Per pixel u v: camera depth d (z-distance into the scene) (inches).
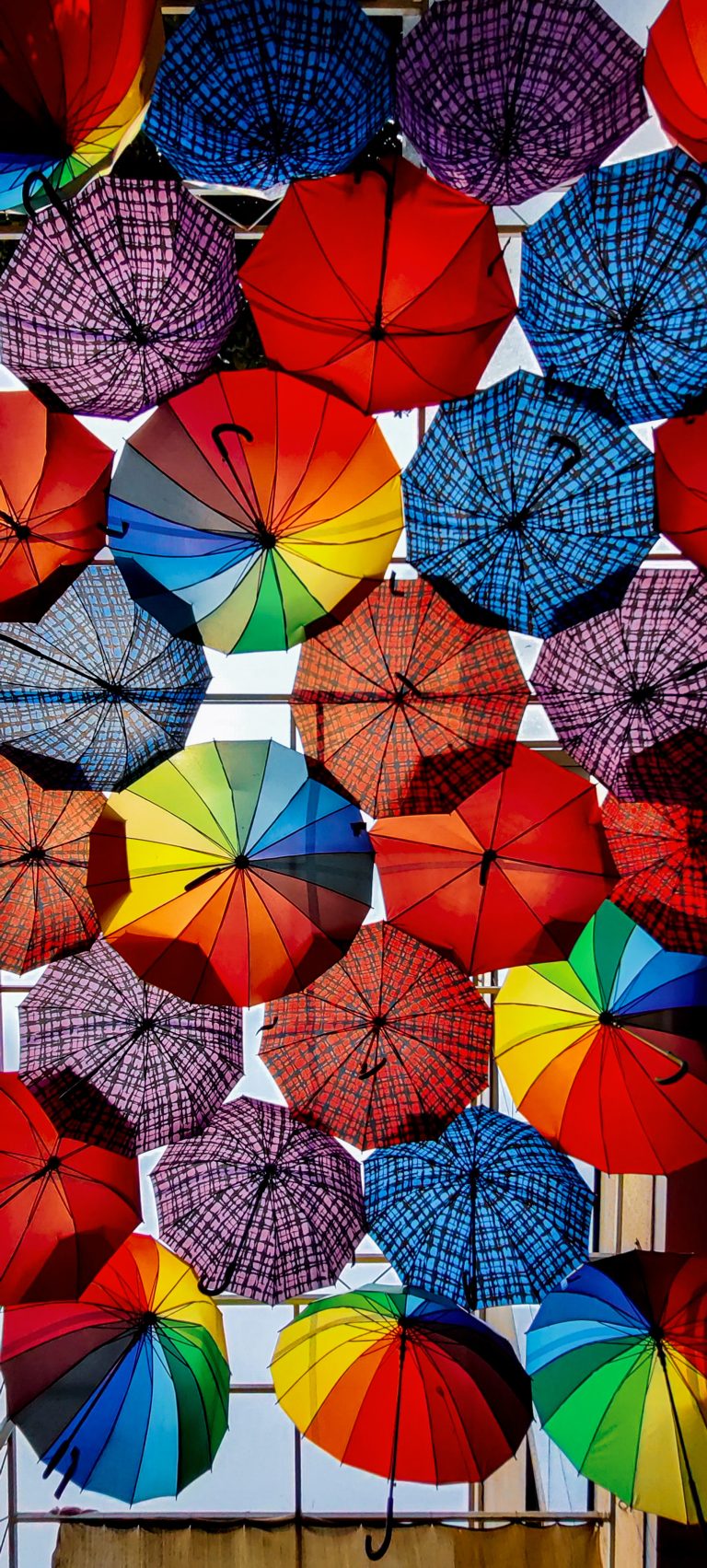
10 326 154.4
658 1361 185.6
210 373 185.9
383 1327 190.1
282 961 173.9
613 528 168.9
